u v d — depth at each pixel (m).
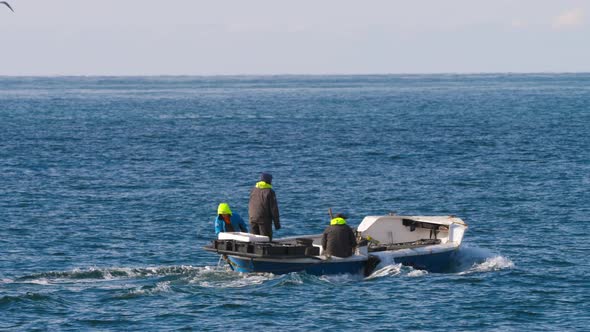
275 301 71.88
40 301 71.31
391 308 70.12
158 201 130.12
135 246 97.62
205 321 66.56
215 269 82.75
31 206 124.88
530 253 91.88
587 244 96.56
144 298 72.94
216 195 136.62
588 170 161.38
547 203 124.75
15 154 197.12
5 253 92.88
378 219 91.38
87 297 73.19
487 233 104.12
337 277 80.31
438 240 88.44
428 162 177.50
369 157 187.75
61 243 98.75
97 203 128.00
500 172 160.12
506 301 72.19
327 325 65.69
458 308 70.12
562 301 72.12
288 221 114.12
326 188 142.12
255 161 182.12
